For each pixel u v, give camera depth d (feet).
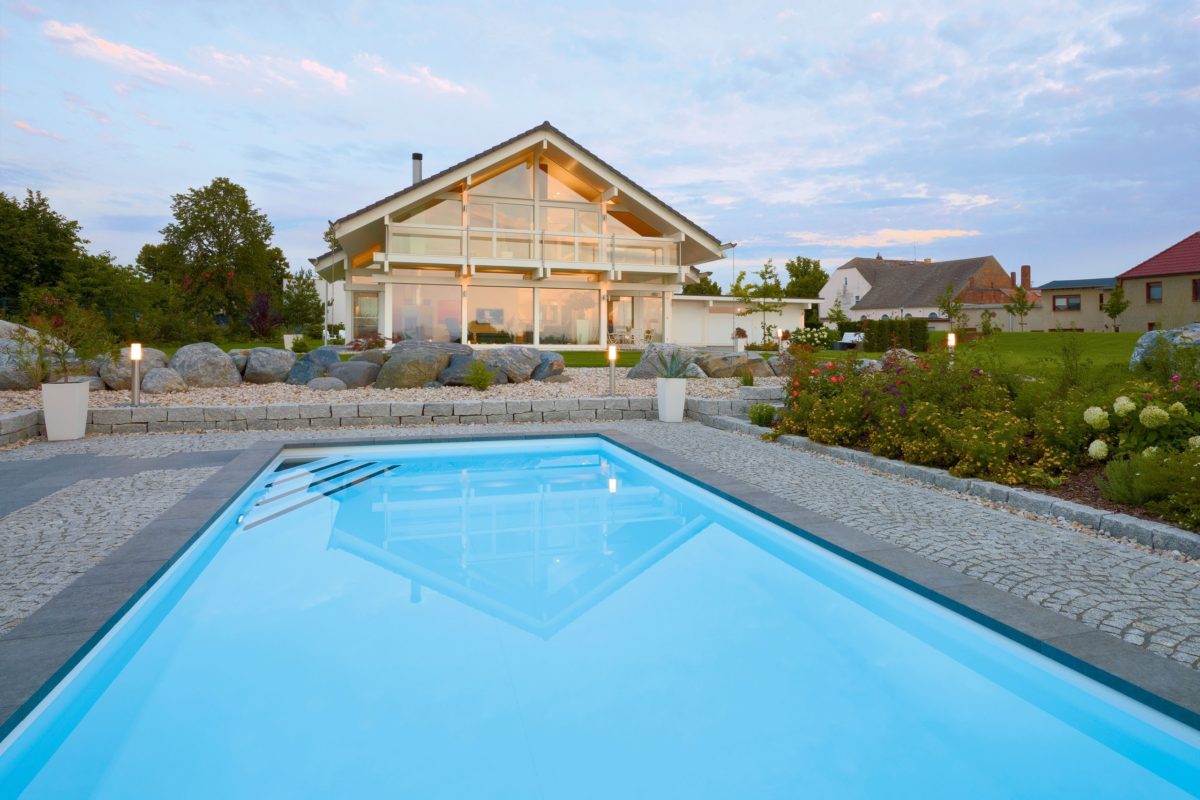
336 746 8.62
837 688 10.26
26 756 8.16
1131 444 20.15
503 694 9.99
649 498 23.11
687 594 14.34
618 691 10.15
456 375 42.78
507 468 28.02
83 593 11.68
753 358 50.65
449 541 18.10
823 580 15.14
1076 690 9.42
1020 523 17.03
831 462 25.45
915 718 9.46
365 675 10.56
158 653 11.25
